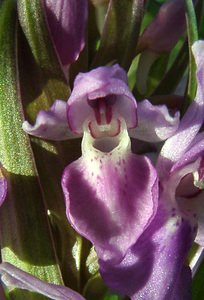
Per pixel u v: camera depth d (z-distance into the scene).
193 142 0.11
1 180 0.11
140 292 0.11
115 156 0.11
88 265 0.12
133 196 0.11
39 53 0.11
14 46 0.11
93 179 0.11
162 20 0.13
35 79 0.11
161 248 0.11
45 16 0.11
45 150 0.12
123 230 0.11
